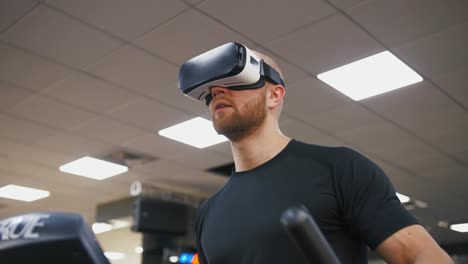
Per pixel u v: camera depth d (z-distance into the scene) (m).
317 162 0.91
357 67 3.33
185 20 2.82
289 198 0.88
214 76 0.92
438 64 3.28
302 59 3.23
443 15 2.75
